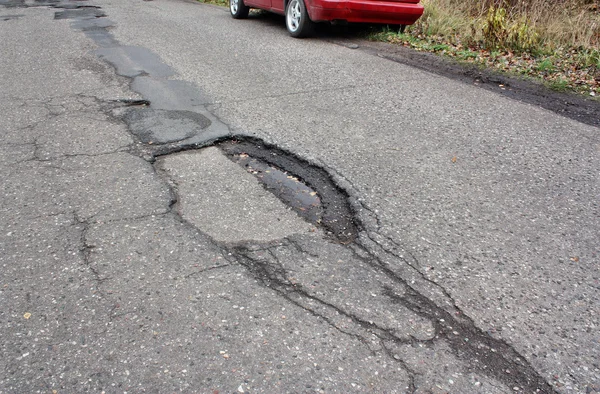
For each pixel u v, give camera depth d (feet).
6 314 8.20
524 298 8.90
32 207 11.17
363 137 15.39
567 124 17.13
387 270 9.48
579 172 13.66
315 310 8.45
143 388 6.98
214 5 42.27
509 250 10.21
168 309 8.38
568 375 7.41
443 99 19.25
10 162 13.14
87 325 8.02
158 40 27.66
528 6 30.53
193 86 19.66
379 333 8.03
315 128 15.92
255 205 11.57
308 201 11.89
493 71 23.36
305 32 28.78
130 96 18.30
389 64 24.00
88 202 11.41
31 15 35.60
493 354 7.72
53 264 9.37
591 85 21.49
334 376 7.24
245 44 27.14
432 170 13.47
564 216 11.51
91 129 15.30
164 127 15.57
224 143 14.85
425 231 10.74
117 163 13.23
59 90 18.79
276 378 7.17
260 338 7.85
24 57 23.48
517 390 7.14
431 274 9.41
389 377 7.26
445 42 28.04
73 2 41.91
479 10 31.81
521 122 17.17
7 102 17.42
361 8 27.02
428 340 7.94
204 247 9.95
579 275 9.53
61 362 7.36
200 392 6.93
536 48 26.03
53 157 13.46
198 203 11.55
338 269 9.46
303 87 19.99
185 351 7.59
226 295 8.71
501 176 13.30
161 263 9.46
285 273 9.30
